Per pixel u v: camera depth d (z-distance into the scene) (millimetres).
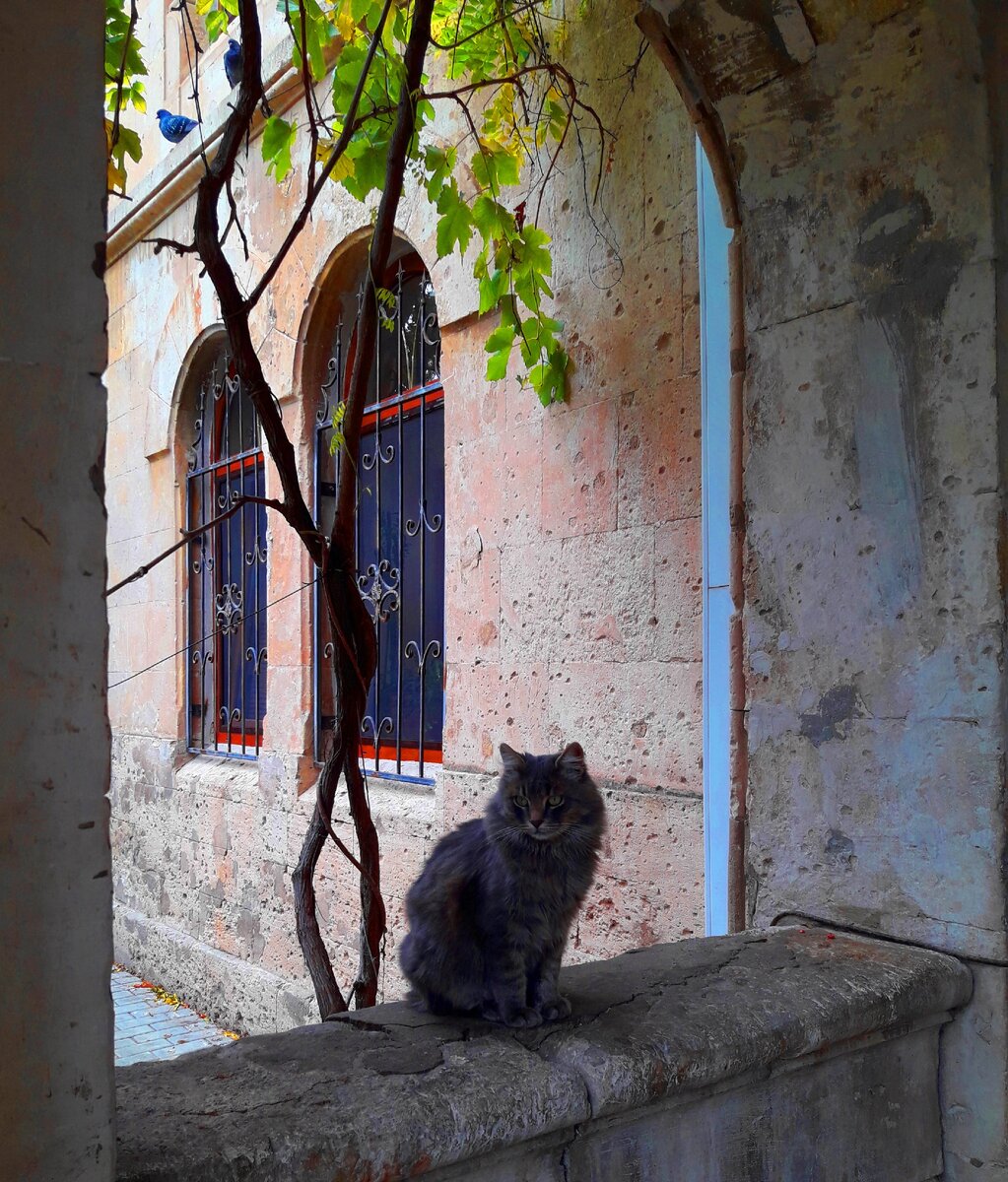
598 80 4082
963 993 2387
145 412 8148
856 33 2588
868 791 2631
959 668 2445
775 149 2852
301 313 6043
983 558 2400
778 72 2771
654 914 3709
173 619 7711
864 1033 2232
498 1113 1623
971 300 2422
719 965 2379
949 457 2469
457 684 4805
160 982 7430
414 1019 2029
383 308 5535
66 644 1226
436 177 3508
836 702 2711
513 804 2025
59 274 1225
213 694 7469
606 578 3996
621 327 3969
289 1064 1765
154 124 8156
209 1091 1627
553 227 4320
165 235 7754
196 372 7613
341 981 5449
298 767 5992
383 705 5707
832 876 2723
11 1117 1187
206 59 7297
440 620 5270
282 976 6047
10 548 1183
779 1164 2109
